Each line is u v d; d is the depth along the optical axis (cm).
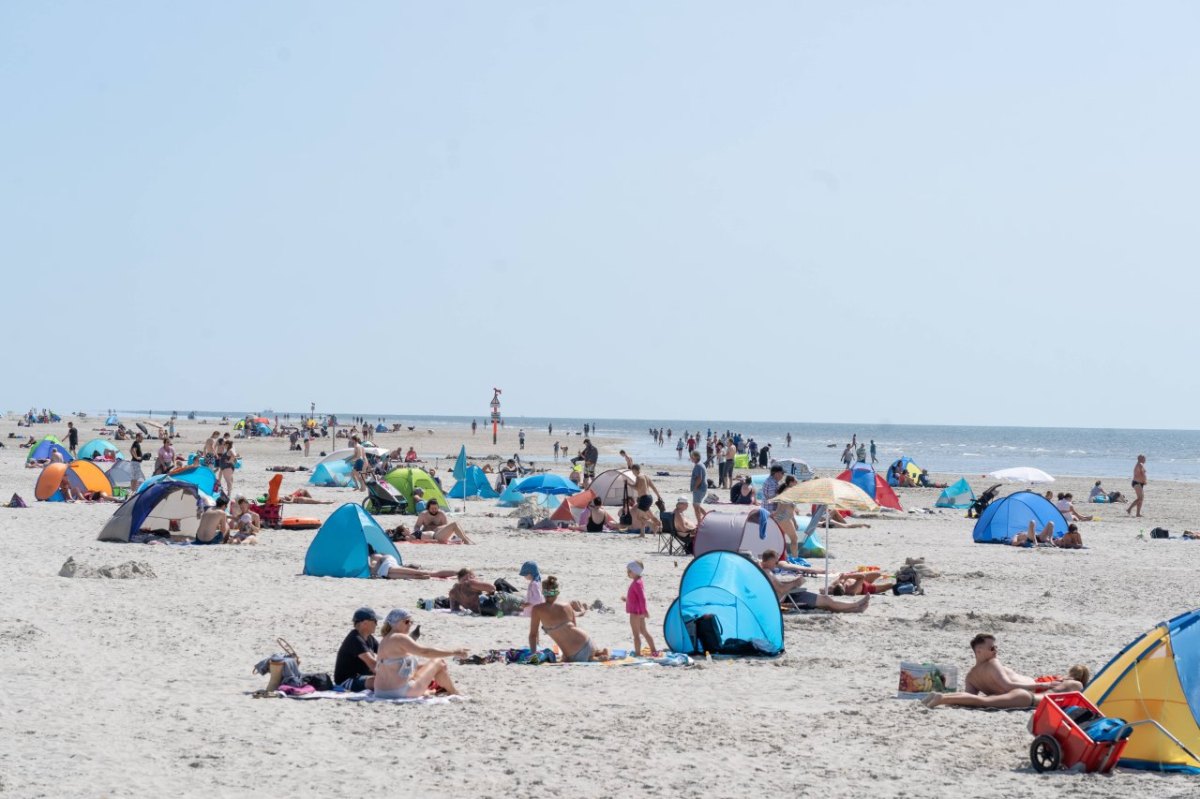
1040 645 2058
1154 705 1373
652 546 3603
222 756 1268
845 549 3719
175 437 12450
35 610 2175
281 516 3956
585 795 1152
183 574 2730
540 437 17925
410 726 1417
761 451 8975
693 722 1455
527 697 1593
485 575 2827
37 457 7088
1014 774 1259
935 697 1577
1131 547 3928
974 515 5125
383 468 6125
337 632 2053
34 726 1374
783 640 1978
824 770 1252
